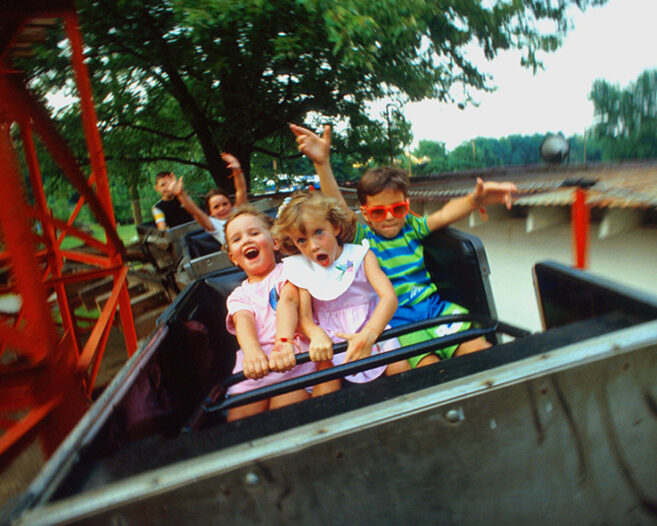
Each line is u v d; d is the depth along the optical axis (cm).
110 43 1186
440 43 1223
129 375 143
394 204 211
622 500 113
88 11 1076
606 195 319
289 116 1320
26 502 91
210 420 187
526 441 106
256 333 188
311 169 1706
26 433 237
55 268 504
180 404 175
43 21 413
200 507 92
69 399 257
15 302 780
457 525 105
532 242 390
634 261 331
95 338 308
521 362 108
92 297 862
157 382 160
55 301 896
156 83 1395
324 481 97
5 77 252
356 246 198
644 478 113
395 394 120
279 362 161
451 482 103
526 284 400
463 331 172
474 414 103
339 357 192
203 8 949
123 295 441
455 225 484
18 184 233
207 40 1088
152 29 1165
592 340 112
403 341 201
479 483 105
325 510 98
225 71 1188
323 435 96
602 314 158
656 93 4684
